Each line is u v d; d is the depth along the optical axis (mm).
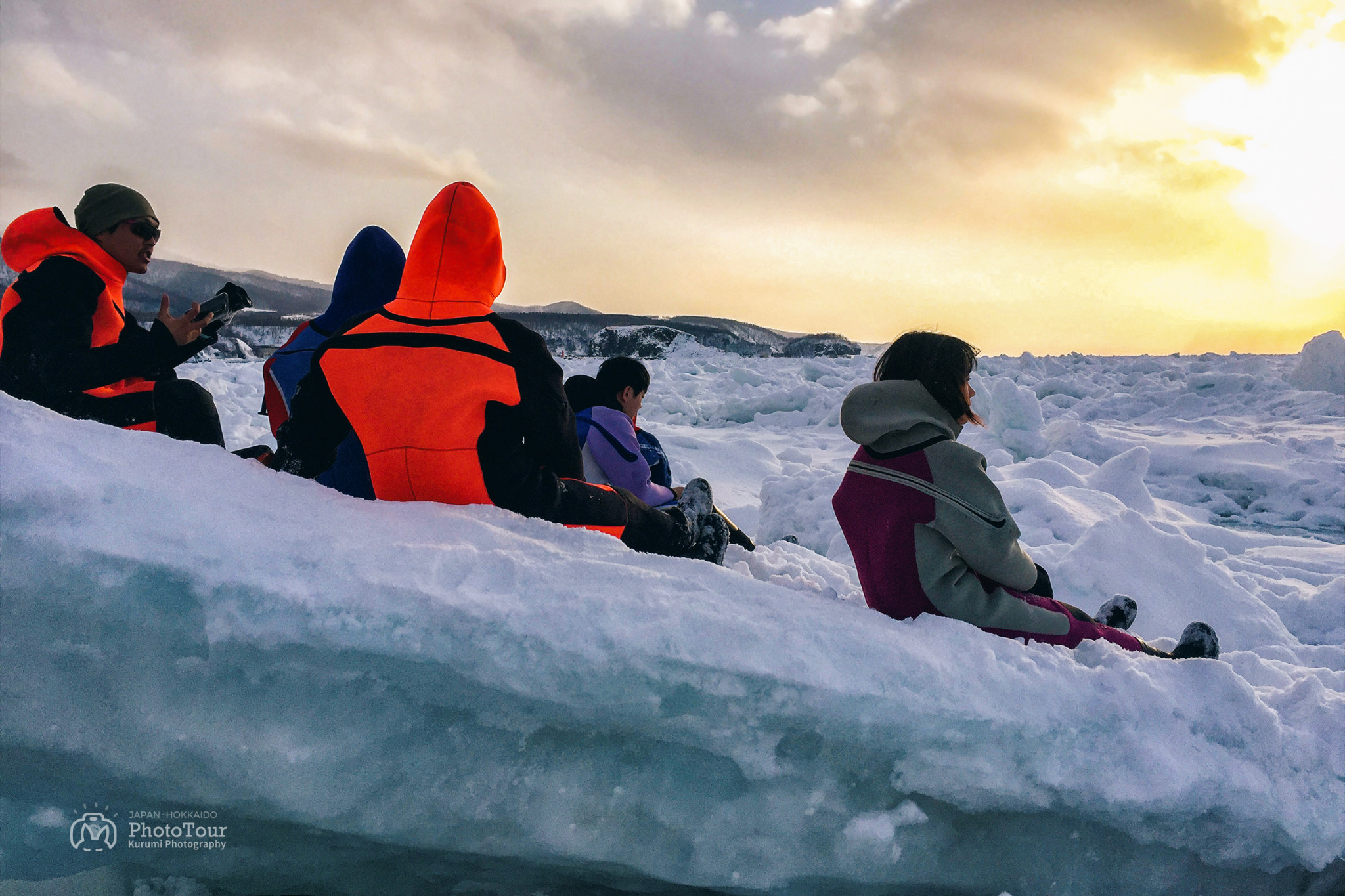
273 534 1685
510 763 1665
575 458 2318
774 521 5586
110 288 2764
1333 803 1946
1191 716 1982
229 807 1587
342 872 1773
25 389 2490
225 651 1533
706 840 1744
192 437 2547
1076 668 2018
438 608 1605
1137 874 1938
